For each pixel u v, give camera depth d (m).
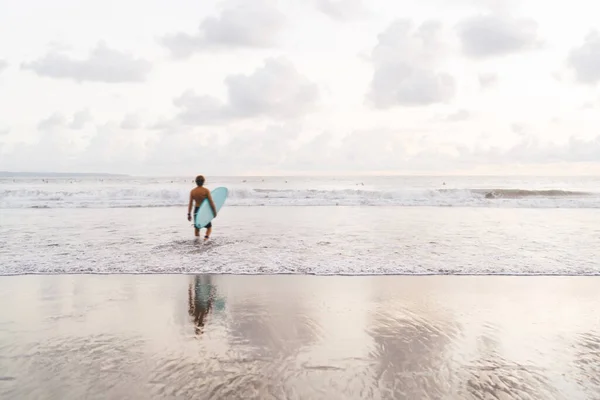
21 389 2.81
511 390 2.88
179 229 11.41
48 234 10.27
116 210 17.70
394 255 7.84
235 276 6.25
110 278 6.08
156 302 4.94
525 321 4.35
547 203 20.88
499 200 21.33
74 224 12.48
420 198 22.58
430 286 5.76
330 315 4.50
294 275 6.36
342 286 5.73
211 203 9.80
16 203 19.52
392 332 4.00
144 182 67.94
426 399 2.74
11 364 3.21
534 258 7.60
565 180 81.25
